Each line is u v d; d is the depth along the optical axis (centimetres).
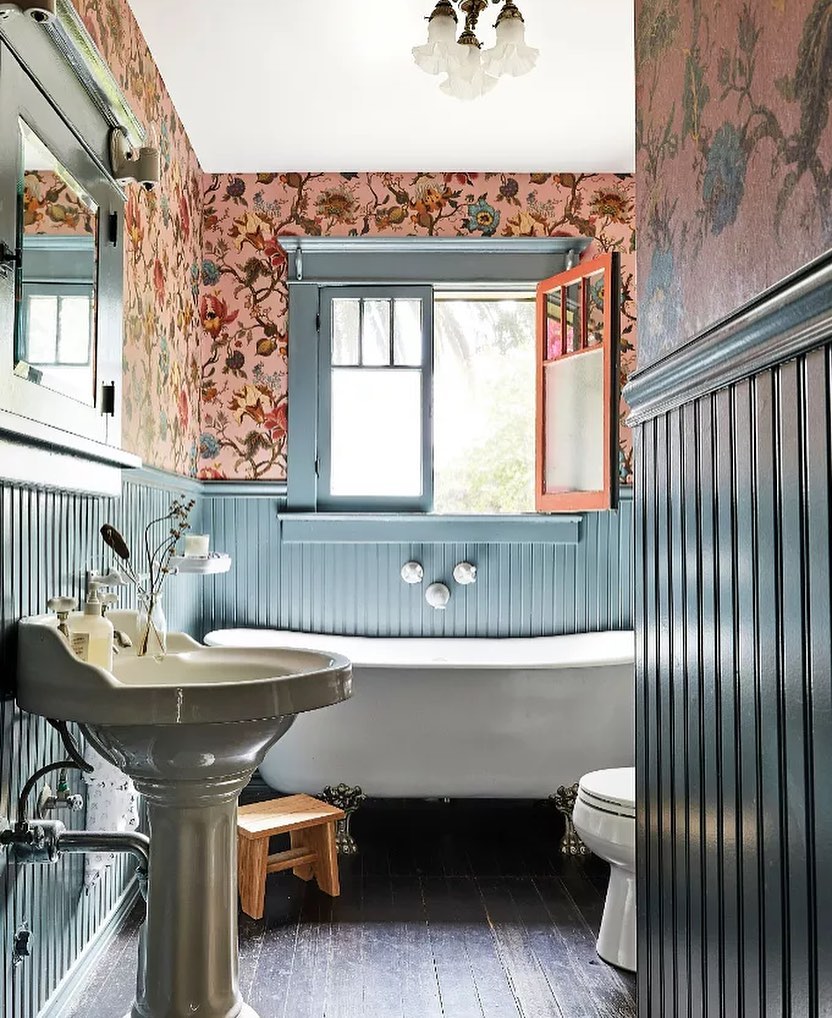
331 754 316
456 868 304
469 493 594
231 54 294
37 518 186
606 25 276
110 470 221
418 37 284
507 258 393
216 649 220
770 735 112
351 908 269
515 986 222
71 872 213
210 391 389
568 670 317
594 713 319
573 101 326
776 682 111
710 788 134
